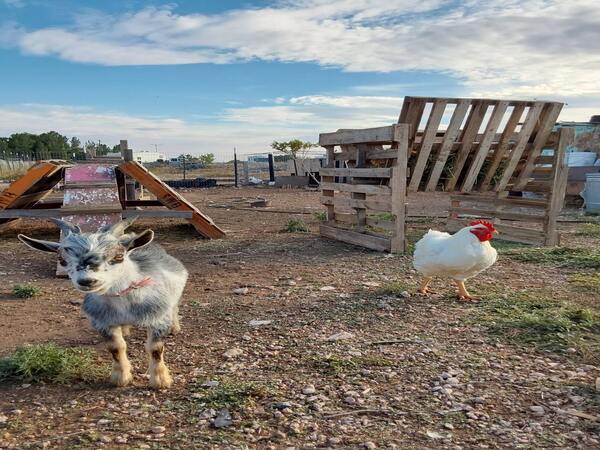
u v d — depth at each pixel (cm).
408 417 172
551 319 255
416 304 296
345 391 191
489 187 488
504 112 438
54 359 210
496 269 384
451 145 438
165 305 200
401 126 413
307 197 1025
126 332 256
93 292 180
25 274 389
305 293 325
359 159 475
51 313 294
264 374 208
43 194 632
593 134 872
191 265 413
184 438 162
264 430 166
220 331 259
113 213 472
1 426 171
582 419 168
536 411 174
